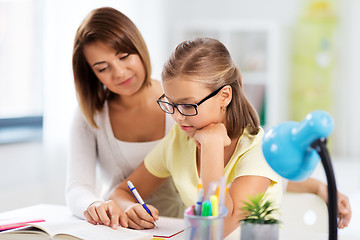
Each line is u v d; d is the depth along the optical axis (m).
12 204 2.68
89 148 1.64
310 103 4.06
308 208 1.49
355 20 3.97
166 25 4.04
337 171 3.43
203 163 1.10
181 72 1.13
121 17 1.48
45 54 2.76
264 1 4.25
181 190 1.36
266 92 3.96
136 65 1.50
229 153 1.30
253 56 3.99
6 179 2.69
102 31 1.45
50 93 2.76
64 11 2.80
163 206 1.64
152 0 3.58
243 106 1.27
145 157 1.58
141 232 1.17
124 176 1.70
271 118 3.94
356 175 3.32
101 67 1.48
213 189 0.94
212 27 4.02
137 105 1.64
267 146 0.90
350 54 3.98
